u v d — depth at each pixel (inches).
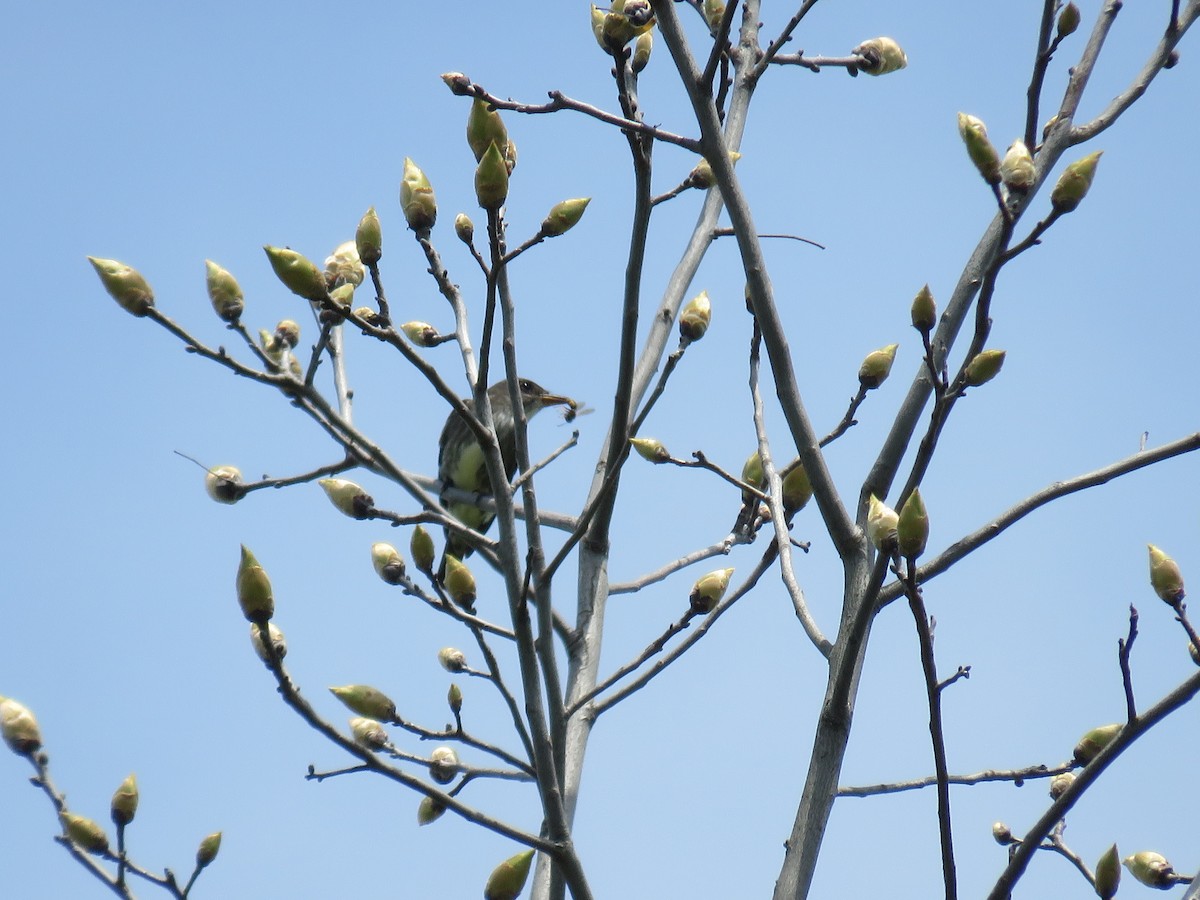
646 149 420.2
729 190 404.8
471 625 384.5
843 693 370.9
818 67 484.4
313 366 358.0
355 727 392.8
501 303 392.5
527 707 371.9
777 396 404.2
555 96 397.1
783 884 358.6
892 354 420.8
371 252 356.8
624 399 454.9
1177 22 456.1
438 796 344.8
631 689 441.1
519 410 387.5
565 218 366.9
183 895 344.2
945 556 391.9
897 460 407.5
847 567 393.1
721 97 456.4
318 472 396.2
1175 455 387.9
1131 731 324.5
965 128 326.6
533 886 422.0
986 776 415.8
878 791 412.5
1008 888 329.1
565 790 415.8
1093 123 439.8
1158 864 364.2
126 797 342.0
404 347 356.2
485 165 359.3
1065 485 392.5
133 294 337.1
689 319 407.8
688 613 412.5
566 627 478.9
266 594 322.0
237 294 349.7
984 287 328.5
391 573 391.5
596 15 453.7
